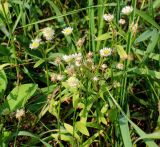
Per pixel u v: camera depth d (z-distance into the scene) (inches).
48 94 17.7
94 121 17.3
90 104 16.4
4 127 17.7
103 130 16.5
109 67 18.6
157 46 19.4
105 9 20.5
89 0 19.4
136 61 19.7
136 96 20.3
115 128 16.7
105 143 17.6
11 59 20.2
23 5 21.6
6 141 16.6
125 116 15.3
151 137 14.8
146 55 18.1
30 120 18.3
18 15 22.2
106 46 20.1
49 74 20.2
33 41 17.8
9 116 18.1
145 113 19.5
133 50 18.5
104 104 17.1
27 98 17.7
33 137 16.7
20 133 16.2
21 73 20.8
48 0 21.0
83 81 16.6
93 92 16.8
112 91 17.2
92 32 19.4
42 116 18.8
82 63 15.9
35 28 22.6
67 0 24.3
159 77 17.3
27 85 18.1
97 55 19.1
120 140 16.7
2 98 18.2
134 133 18.0
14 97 17.8
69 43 20.5
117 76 17.1
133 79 19.2
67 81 15.6
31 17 22.6
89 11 19.5
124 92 17.1
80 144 16.1
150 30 18.7
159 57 18.1
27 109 18.0
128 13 16.9
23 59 21.8
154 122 18.7
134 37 16.4
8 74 20.2
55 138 16.2
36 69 21.6
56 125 18.1
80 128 15.5
